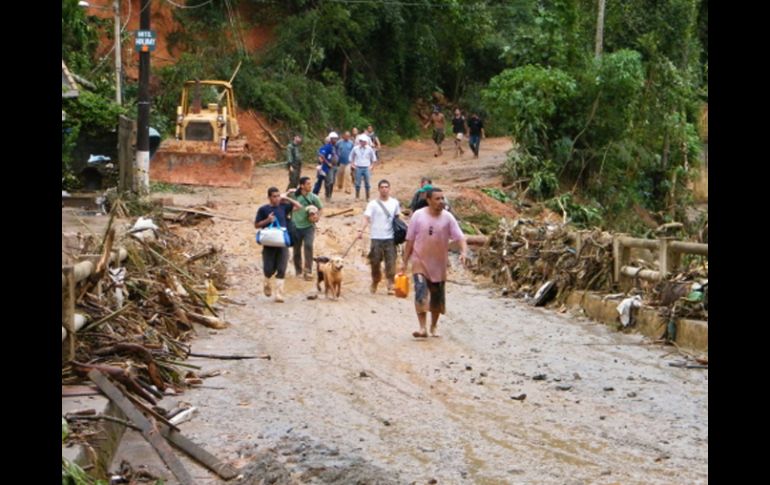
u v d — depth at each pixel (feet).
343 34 153.99
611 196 105.19
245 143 105.81
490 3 195.42
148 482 21.13
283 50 147.64
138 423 23.76
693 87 115.55
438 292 42.32
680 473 22.35
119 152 73.56
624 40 116.57
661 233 61.72
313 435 25.80
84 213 68.74
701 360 36.32
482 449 24.50
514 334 43.50
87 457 20.51
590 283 50.78
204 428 26.32
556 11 110.01
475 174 109.60
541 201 99.81
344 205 85.56
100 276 32.14
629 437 25.70
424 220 41.83
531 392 31.42
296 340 40.78
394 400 30.09
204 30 141.38
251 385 31.94
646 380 33.35
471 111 182.91
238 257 64.59
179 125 103.45
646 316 43.14
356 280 60.13
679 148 109.70
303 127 139.95
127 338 31.60
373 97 163.84
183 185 94.58
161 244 51.72
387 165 123.44
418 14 167.63
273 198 52.24
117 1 102.17
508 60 113.80
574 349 39.68
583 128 104.83
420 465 23.06
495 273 61.52
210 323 43.04
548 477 22.11
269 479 21.27
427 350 39.09
